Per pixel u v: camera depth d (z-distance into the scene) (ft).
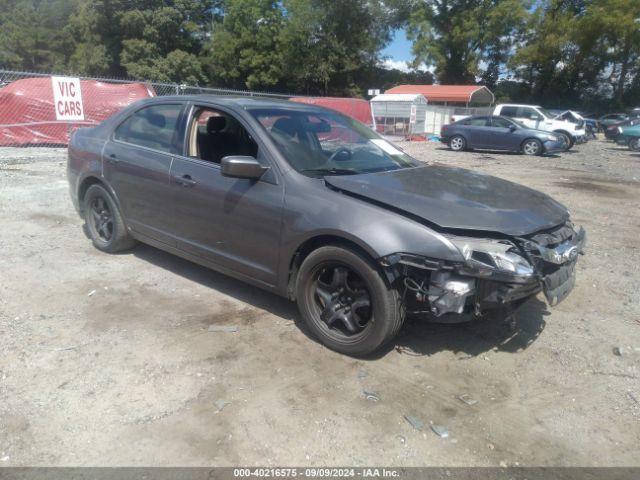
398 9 163.22
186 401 9.87
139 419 9.32
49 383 10.27
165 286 15.12
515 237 10.46
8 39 174.91
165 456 8.46
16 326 12.39
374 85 171.01
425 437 9.13
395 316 10.84
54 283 15.01
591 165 52.19
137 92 45.96
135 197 15.61
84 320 12.85
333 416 9.58
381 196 11.13
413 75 179.32
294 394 10.19
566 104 162.61
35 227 20.38
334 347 11.70
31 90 44.01
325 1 146.72
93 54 147.95
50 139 44.93
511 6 149.28
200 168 13.73
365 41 156.15
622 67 152.76
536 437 9.28
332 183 11.66
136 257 17.42
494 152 66.54
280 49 149.28
